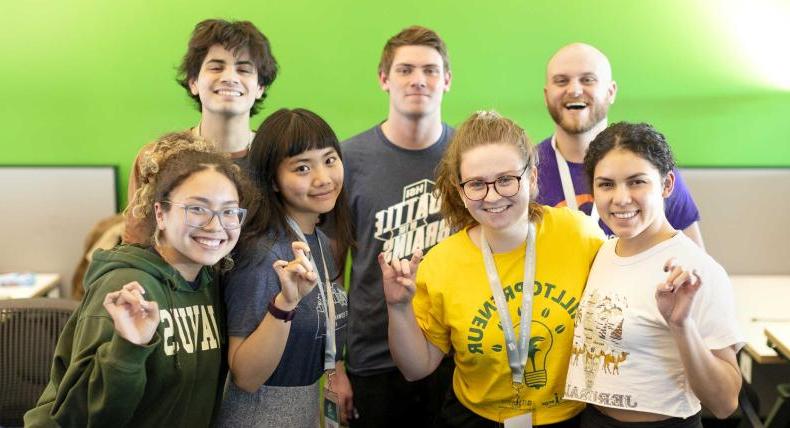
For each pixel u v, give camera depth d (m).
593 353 1.80
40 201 3.89
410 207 2.63
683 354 1.60
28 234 3.90
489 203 1.81
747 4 3.82
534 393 1.90
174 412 1.63
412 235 2.62
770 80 3.86
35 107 3.91
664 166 1.81
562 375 1.90
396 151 2.68
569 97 2.63
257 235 1.83
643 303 1.75
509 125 1.88
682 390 1.73
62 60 3.88
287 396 1.86
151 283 1.60
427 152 2.68
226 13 3.85
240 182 1.74
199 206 1.62
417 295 2.03
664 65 3.87
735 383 1.68
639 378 1.73
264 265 1.79
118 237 3.22
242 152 2.59
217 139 2.56
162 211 1.65
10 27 3.86
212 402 1.71
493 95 3.89
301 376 1.88
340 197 2.25
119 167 3.95
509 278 1.92
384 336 2.63
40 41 3.87
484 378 1.94
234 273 1.79
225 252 1.67
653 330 1.73
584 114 2.63
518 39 3.85
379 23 3.85
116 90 3.90
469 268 1.94
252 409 1.83
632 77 3.88
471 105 3.90
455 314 1.92
